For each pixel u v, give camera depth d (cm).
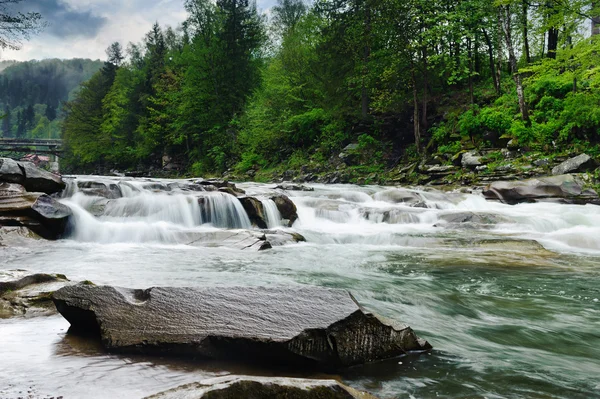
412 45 2786
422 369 350
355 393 279
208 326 352
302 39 3912
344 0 3541
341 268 795
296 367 337
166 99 5238
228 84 4594
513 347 414
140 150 5469
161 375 306
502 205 1736
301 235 1161
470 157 2389
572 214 1388
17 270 553
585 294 630
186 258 862
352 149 3186
